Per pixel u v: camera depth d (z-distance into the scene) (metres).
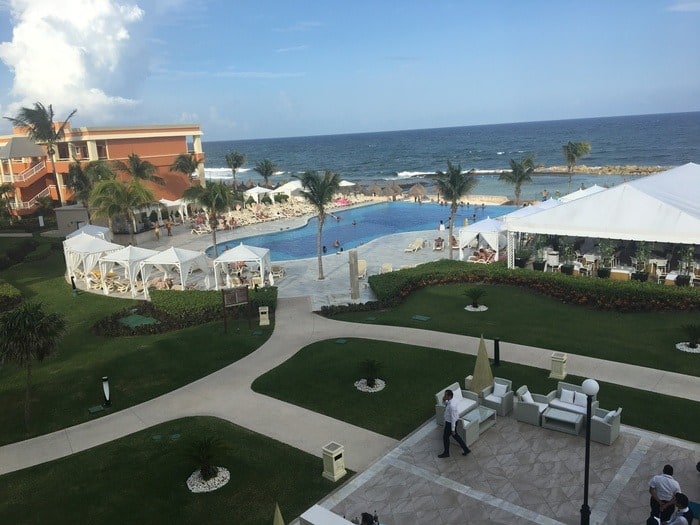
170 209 58.88
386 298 26.72
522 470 12.38
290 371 19.23
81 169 49.69
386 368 18.89
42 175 59.19
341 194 73.69
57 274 37.81
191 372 19.80
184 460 13.79
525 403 14.38
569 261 30.22
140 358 21.38
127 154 57.50
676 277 25.36
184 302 26.72
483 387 15.24
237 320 25.45
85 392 18.67
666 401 15.16
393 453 13.48
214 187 35.69
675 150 143.12
